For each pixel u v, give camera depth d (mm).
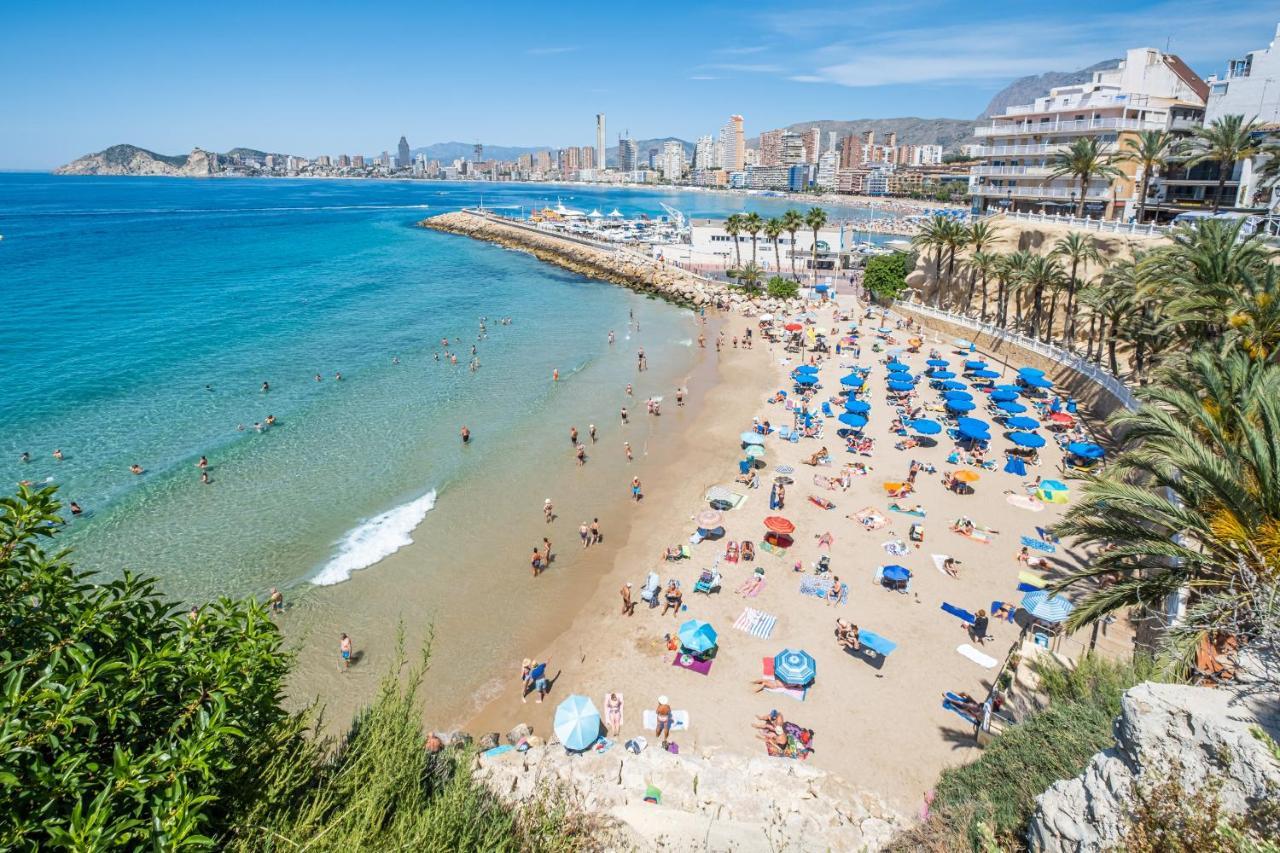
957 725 21406
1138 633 21328
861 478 38969
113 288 91312
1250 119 63594
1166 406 29188
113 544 31922
